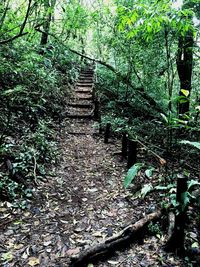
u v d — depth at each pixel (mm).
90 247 2586
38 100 6914
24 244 2779
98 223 3211
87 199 3799
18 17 6039
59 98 8977
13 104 5926
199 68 9539
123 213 3424
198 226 3021
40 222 3184
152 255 2605
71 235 2971
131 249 2699
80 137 6887
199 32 5406
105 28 9641
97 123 7840
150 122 7805
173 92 10312
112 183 4312
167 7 3680
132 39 7883
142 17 3963
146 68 8953
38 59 7453
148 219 2992
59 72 11000
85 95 10852
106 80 11680
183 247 2611
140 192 3869
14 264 2492
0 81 6020
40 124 5988
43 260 2572
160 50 8164
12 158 4312
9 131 5211
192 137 6223
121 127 7320
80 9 6113
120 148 6133
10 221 3129
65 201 3715
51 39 10648
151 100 9062
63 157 5375
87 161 5305
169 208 3088
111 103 9523
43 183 4117
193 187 3635
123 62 9414
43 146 5070
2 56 6523
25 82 6645
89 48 18609
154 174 4504
